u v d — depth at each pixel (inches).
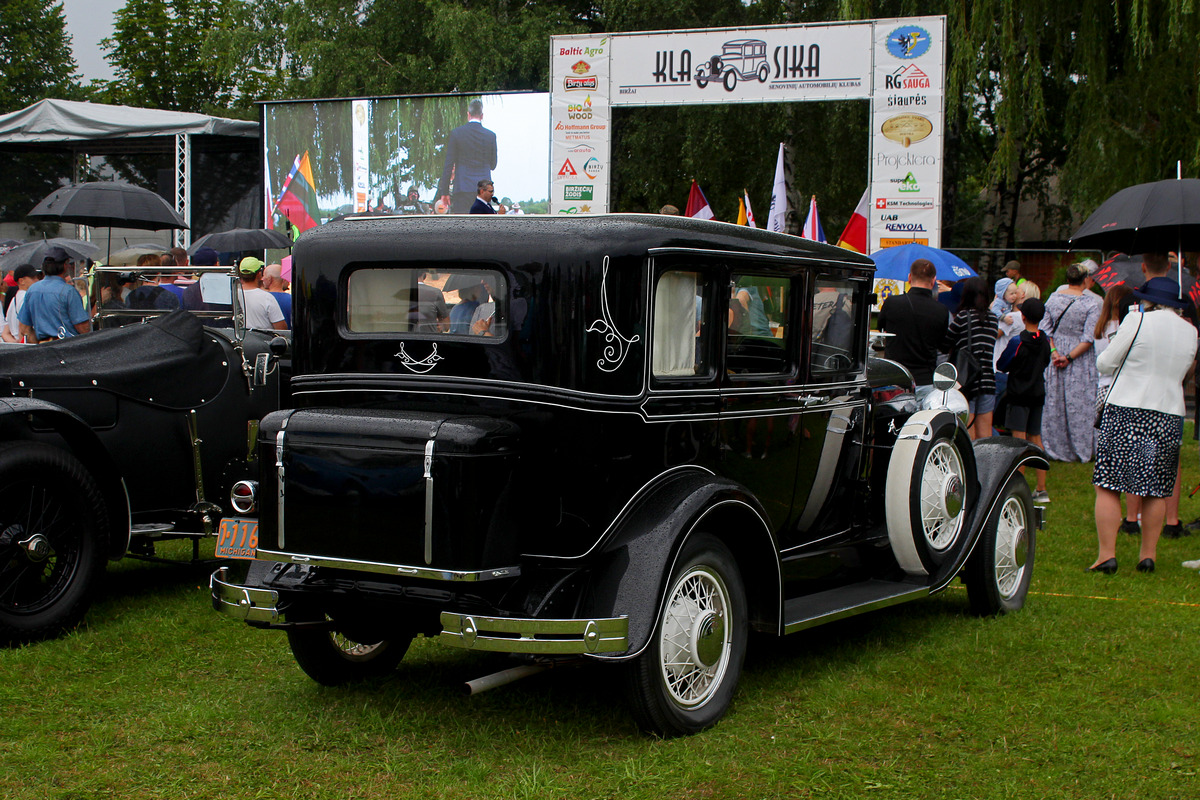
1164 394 237.6
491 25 943.0
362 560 132.6
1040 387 356.2
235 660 180.2
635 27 932.0
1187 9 556.1
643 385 142.6
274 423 139.3
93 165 806.5
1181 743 145.4
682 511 139.9
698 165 918.4
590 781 132.3
